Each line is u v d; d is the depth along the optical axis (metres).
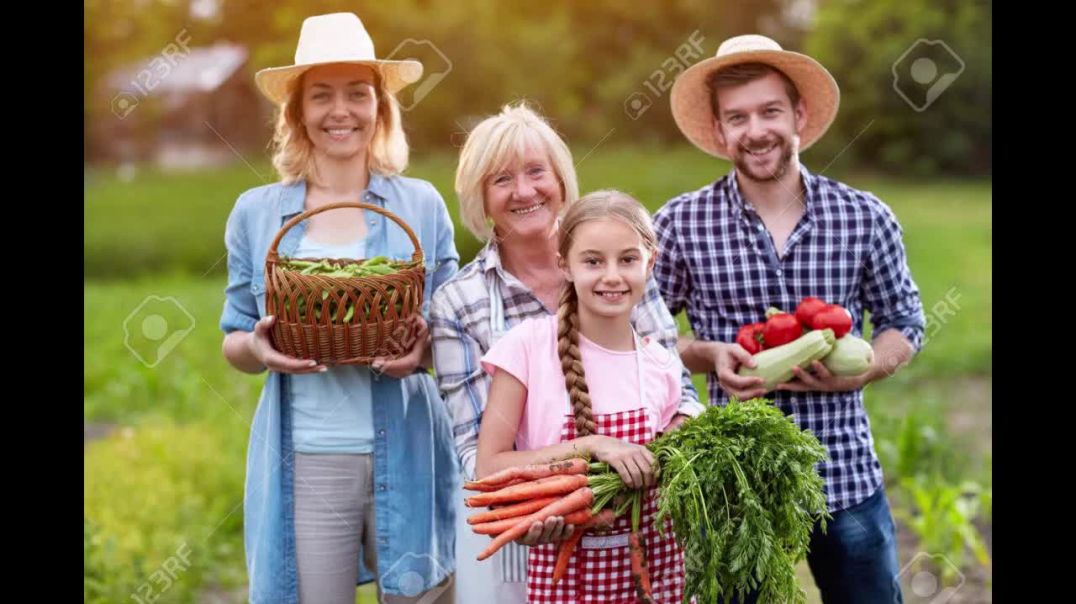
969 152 17.45
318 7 17.19
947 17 17.45
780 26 19.64
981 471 6.16
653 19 19.44
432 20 16.91
